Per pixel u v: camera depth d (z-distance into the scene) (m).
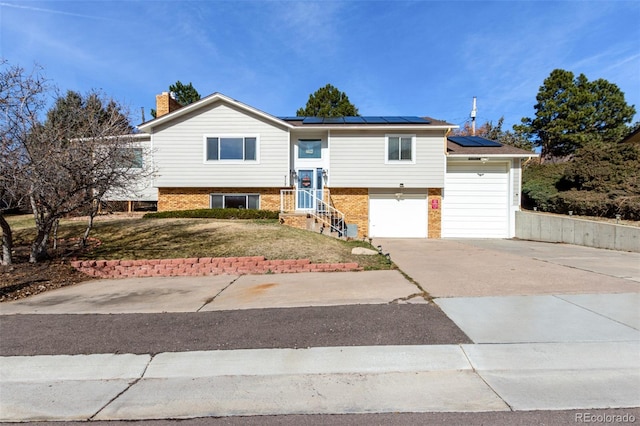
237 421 2.70
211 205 16.11
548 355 3.55
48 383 3.31
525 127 33.41
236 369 3.45
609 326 4.18
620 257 9.51
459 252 10.93
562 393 2.96
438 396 2.97
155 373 3.43
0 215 7.51
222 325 4.52
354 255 9.12
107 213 14.47
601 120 32.28
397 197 16.47
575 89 31.14
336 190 16.45
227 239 10.05
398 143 16.11
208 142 15.83
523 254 10.36
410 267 8.16
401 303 5.23
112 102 8.90
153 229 11.19
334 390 3.09
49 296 6.12
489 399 2.90
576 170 16.81
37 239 8.00
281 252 8.98
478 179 16.34
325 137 16.53
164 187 15.88
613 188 14.96
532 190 18.38
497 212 16.34
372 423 2.63
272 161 15.85
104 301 5.75
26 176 7.00
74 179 7.51
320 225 13.08
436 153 16.00
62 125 7.95
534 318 4.48
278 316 4.79
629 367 3.34
